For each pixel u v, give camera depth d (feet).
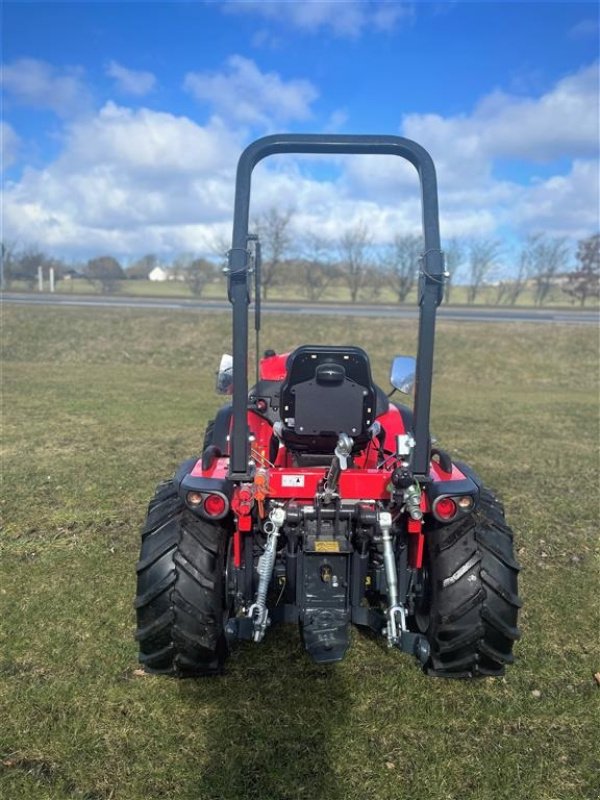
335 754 8.07
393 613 8.14
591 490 20.13
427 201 8.01
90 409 31.48
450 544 8.86
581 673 10.00
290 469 8.67
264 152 8.13
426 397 8.17
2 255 109.60
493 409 36.35
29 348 53.31
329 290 115.14
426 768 7.88
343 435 8.41
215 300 84.33
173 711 8.80
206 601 8.61
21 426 27.14
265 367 12.85
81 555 13.84
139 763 7.84
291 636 10.80
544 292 119.55
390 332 58.80
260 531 8.92
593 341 56.44
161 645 8.75
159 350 53.93
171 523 9.02
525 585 13.08
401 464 8.79
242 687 9.36
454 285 123.75
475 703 9.13
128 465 21.07
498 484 20.59
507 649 8.86
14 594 12.03
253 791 7.44
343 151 8.25
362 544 8.61
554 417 34.22
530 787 7.65
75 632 10.72
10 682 9.34
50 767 7.75
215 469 8.95
